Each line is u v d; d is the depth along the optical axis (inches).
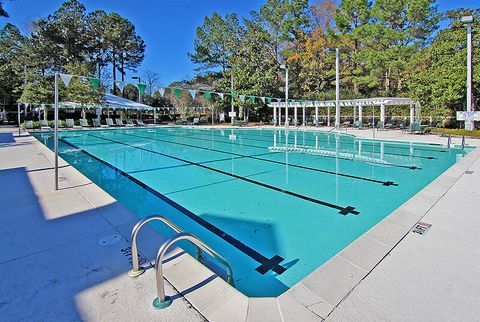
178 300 79.1
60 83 817.5
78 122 920.9
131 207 194.4
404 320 71.9
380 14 945.5
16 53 1146.7
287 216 172.4
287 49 1175.0
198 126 978.1
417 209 149.5
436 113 554.6
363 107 842.8
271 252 129.6
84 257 103.3
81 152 442.3
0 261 100.7
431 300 79.1
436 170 286.8
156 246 111.6
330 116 930.1
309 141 550.3
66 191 189.3
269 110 1076.5
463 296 80.5
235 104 971.3
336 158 364.8
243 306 77.0
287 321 71.5
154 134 737.0
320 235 145.9
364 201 197.3
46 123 823.1
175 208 190.9
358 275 91.8
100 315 73.8
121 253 106.2
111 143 556.4
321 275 92.3
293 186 238.2
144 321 71.3
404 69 924.6
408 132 591.2
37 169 264.7
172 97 1390.3
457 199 165.3
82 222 136.2
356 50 1061.1
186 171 303.4
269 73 966.4
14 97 1067.3
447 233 121.1
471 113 473.4
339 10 1128.2
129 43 1349.7
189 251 129.4
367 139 534.9
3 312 75.1
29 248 110.4
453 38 526.3
